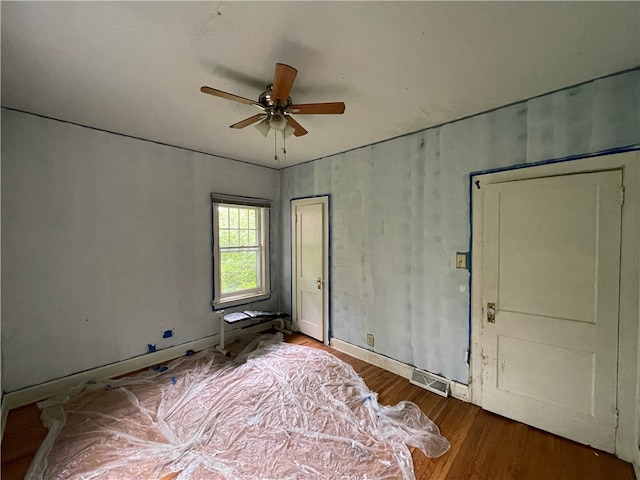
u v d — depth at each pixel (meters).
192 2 1.17
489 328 2.21
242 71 1.69
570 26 1.31
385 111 2.21
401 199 2.76
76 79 1.77
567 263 1.88
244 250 3.93
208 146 3.12
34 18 1.23
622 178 1.70
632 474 1.62
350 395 2.41
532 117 2.00
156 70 1.68
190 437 1.90
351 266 3.25
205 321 3.42
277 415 2.13
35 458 1.72
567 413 1.90
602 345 1.77
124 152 2.77
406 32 1.35
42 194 2.35
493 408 2.19
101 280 2.66
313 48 1.48
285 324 4.20
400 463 1.69
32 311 2.32
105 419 2.08
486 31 1.34
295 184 3.96
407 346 2.76
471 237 2.30
